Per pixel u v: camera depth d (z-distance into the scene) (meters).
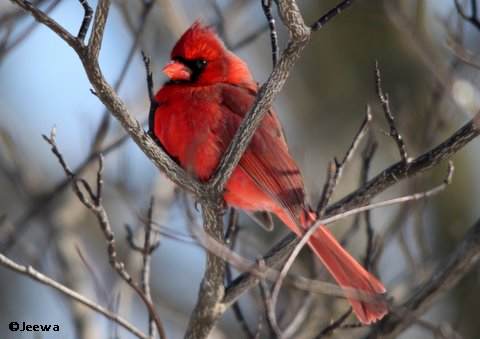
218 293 8.16
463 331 12.40
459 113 11.02
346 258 8.91
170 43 12.23
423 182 10.08
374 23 14.30
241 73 9.60
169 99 9.07
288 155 9.28
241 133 7.62
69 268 11.20
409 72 13.88
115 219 13.48
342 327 8.36
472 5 8.57
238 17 12.46
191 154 8.34
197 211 8.70
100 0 6.57
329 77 14.52
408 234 11.09
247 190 9.15
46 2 9.92
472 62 9.20
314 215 8.77
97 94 7.15
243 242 10.36
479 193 13.98
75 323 10.88
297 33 7.04
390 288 10.66
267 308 6.93
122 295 10.74
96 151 10.26
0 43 10.10
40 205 10.85
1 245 10.33
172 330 13.11
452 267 8.91
